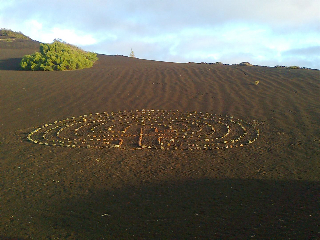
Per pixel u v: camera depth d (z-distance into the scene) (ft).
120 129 36.29
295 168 24.29
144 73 67.92
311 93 49.90
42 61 74.08
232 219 16.43
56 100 47.91
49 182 22.47
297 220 15.79
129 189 21.07
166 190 20.74
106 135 34.19
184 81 60.44
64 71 70.64
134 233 15.48
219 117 40.40
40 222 16.94
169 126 37.19
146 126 37.47
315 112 40.37
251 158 26.91
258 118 39.27
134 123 38.50
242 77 63.46
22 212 18.12
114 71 70.13
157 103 47.06
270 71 69.46
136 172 24.22
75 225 16.51
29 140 32.42
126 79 61.41
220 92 52.65
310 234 14.25
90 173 24.08
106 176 23.48
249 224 15.78
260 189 20.39
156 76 64.75
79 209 18.35
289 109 42.37
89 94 51.16
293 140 31.17
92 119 39.91
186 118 40.34
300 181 21.61
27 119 39.75
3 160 26.94
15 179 23.02
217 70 72.02
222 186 21.09
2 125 37.42
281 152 28.12
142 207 18.35
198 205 18.31
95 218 17.21
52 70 71.97
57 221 17.01
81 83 57.77
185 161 26.55
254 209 17.46
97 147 30.40
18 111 42.86
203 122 38.55
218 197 19.33
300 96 48.49
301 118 38.32
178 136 33.83
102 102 47.29
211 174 23.48
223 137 33.17
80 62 76.59
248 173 23.50
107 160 26.96
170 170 24.52
